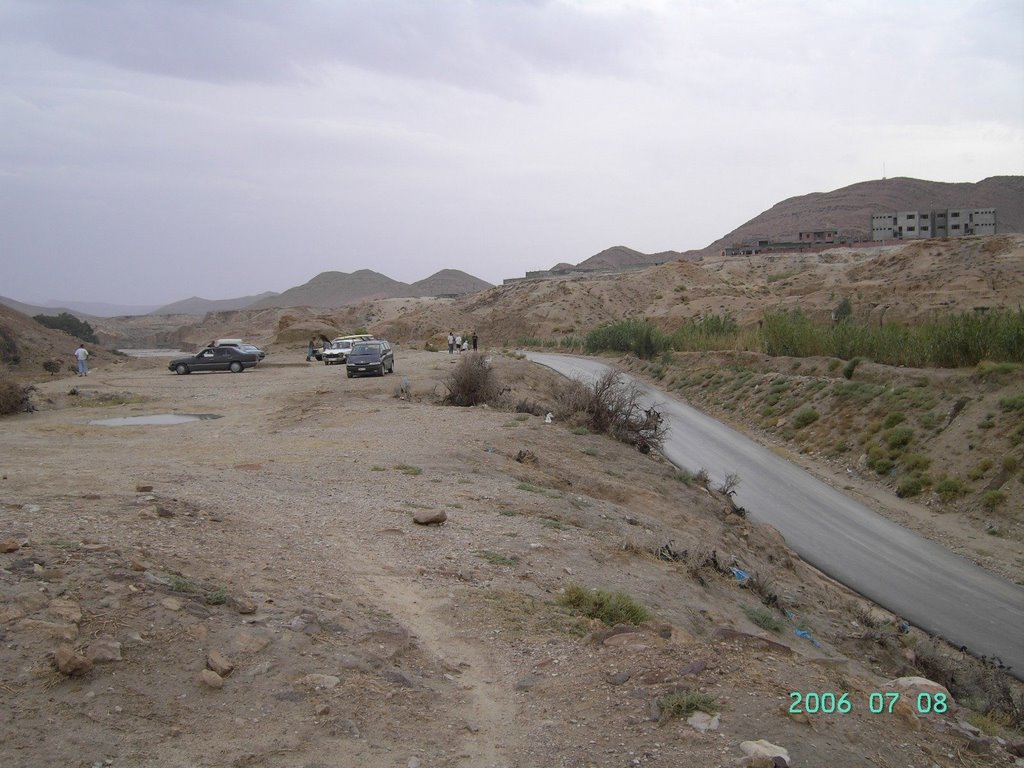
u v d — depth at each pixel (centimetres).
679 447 2755
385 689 546
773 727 493
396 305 17488
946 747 525
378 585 780
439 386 3156
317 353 5628
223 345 4675
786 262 15138
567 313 11400
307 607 661
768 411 3278
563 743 485
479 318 12775
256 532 895
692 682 555
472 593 791
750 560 1464
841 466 2531
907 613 1417
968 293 7088
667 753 459
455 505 1230
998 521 1898
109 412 2589
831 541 1827
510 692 573
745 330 5269
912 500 2161
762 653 663
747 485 2295
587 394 2464
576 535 1133
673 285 13275
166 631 548
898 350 3194
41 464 1397
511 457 1764
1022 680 1152
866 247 16525
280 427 2186
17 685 458
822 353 3791
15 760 399
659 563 1098
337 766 445
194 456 1588
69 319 12419
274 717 484
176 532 806
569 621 745
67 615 532
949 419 2400
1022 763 533
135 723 452
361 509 1127
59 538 695
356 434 2005
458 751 480
